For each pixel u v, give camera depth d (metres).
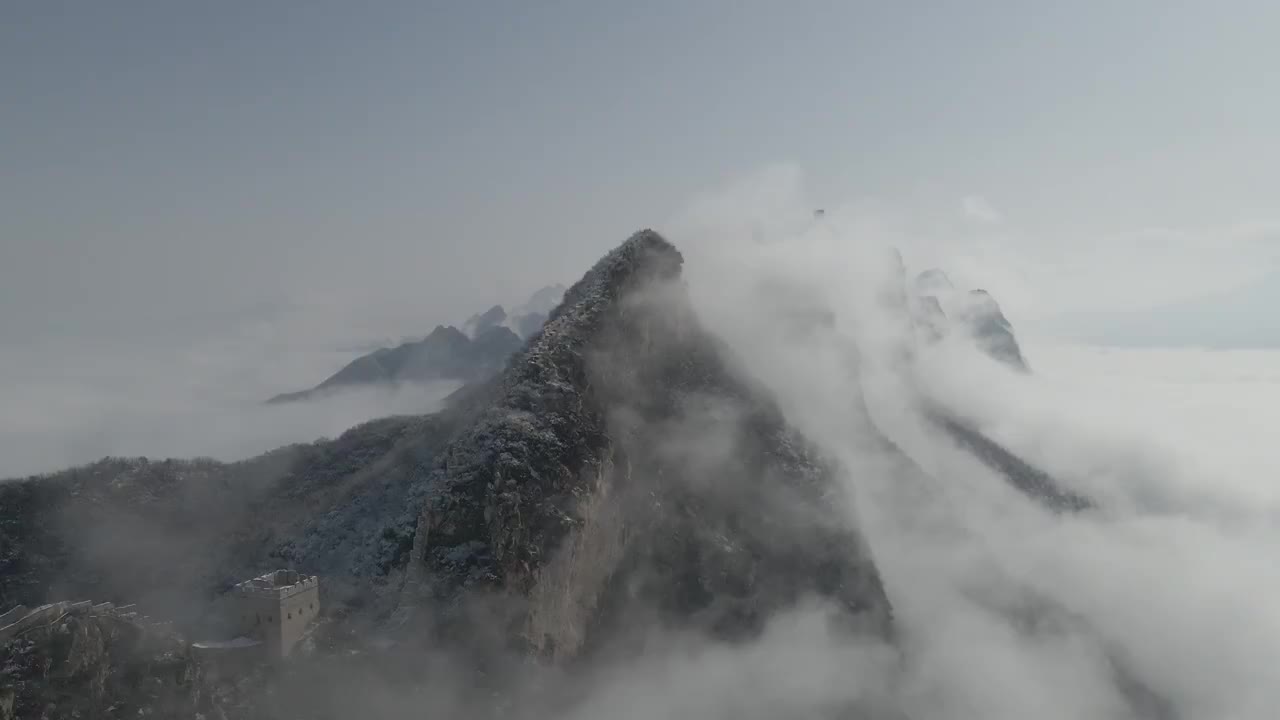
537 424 82.44
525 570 72.19
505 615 69.75
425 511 77.25
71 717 52.28
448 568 72.06
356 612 73.50
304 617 66.94
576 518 77.19
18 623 54.06
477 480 76.81
